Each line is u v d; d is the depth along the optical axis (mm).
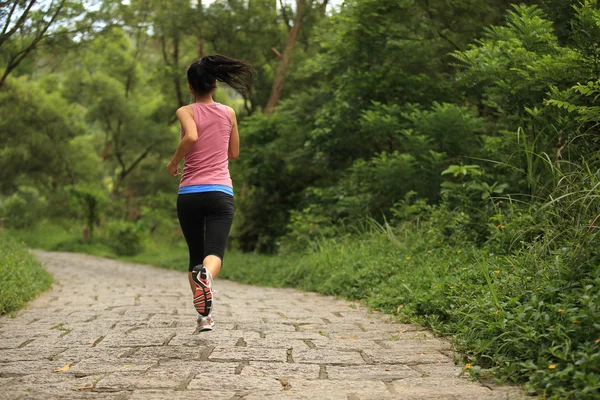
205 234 3916
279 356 3473
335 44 11219
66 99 30391
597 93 5270
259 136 14641
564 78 5594
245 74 4035
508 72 6551
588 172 4668
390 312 5340
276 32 19141
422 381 2922
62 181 33906
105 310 5625
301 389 2770
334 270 8016
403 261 6758
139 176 35250
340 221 10492
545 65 5527
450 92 10438
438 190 9039
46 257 19156
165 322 4750
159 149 30562
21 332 4289
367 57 10852
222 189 3846
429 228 7438
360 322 4902
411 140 8992
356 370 3168
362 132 11086
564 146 5875
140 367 3164
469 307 4113
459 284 4691
